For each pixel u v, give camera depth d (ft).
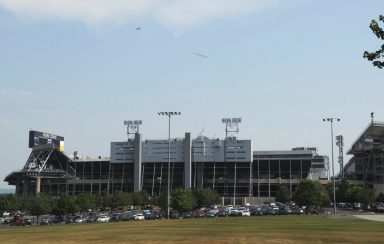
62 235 207.00
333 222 285.84
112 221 401.29
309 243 156.66
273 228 229.86
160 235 194.29
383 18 61.21
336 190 641.81
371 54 61.87
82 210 508.12
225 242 162.81
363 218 341.21
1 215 584.40
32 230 264.52
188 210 489.26
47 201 494.59
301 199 502.79
